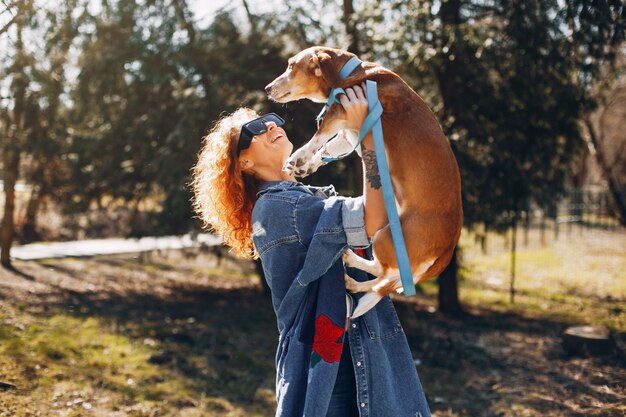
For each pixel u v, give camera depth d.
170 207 7.82
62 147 9.53
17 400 4.70
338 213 1.85
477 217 8.38
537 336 7.77
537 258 14.31
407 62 7.98
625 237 17.36
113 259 12.12
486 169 8.20
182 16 8.42
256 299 9.53
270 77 8.27
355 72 1.98
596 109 8.41
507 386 5.90
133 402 5.01
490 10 8.15
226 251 9.05
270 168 2.13
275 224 1.92
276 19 8.55
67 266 11.02
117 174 8.80
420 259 1.84
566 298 10.33
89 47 8.88
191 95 8.02
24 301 8.03
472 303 9.87
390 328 2.03
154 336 6.94
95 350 6.19
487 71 8.09
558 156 8.66
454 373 6.31
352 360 1.93
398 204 1.89
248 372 6.04
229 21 8.44
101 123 9.18
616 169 18.78
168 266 11.90
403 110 1.90
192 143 7.73
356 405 1.98
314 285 1.89
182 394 5.28
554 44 7.45
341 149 2.03
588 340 6.75
